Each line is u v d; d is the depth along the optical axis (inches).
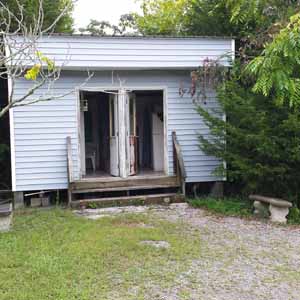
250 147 335.3
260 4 343.0
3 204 310.2
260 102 327.6
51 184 363.3
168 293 171.0
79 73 366.6
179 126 386.6
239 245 245.0
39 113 358.6
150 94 458.9
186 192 400.5
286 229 287.7
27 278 182.7
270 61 106.9
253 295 171.0
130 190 375.6
